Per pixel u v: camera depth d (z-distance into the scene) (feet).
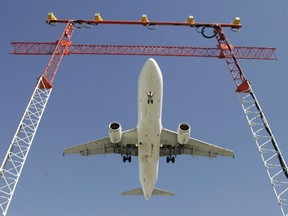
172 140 133.39
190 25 174.50
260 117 124.77
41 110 128.26
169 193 150.30
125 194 150.92
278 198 104.42
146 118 119.96
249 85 135.64
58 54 163.22
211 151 138.41
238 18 174.81
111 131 126.41
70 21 171.42
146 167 132.67
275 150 113.50
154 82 112.68
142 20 173.78
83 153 140.15
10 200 101.30
